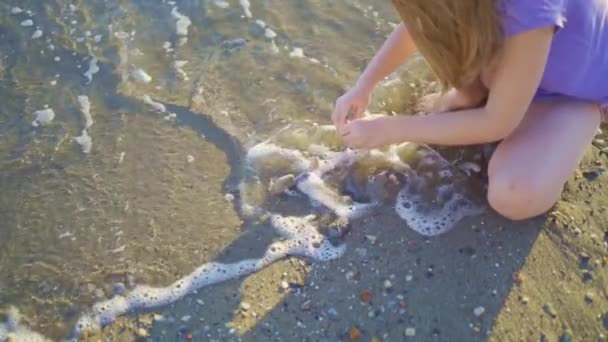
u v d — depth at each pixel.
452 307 1.79
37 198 2.08
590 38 1.81
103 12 2.66
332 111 2.27
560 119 1.90
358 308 1.80
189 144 2.20
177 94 2.35
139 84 2.39
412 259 1.88
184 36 2.55
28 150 2.21
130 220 2.01
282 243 1.93
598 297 1.79
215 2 2.67
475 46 1.66
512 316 1.76
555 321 1.75
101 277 1.89
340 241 1.93
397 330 1.75
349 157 2.12
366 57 2.43
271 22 2.58
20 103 2.35
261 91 2.34
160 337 1.77
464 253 1.88
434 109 2.17
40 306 1.85
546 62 1.76
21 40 2.56
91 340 1.78
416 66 2.36
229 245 1.94
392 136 1.94
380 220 1.97
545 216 1.94
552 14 1.63
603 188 2.00
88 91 2.38
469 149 2.11
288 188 2.05
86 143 2.22
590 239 1.89
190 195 2.06
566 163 1.86
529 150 1.87
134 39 2.55
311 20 2.58
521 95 1.76
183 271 1.89
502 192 1.85
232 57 2.46
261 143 2.18
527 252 1.88
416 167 2.08
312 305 1.81
